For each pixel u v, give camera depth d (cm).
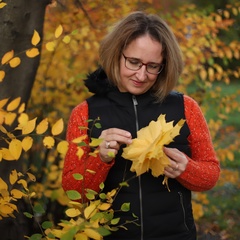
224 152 473
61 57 428
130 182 226
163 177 227
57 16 426
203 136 237
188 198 236
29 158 410
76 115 234
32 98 427
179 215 231
